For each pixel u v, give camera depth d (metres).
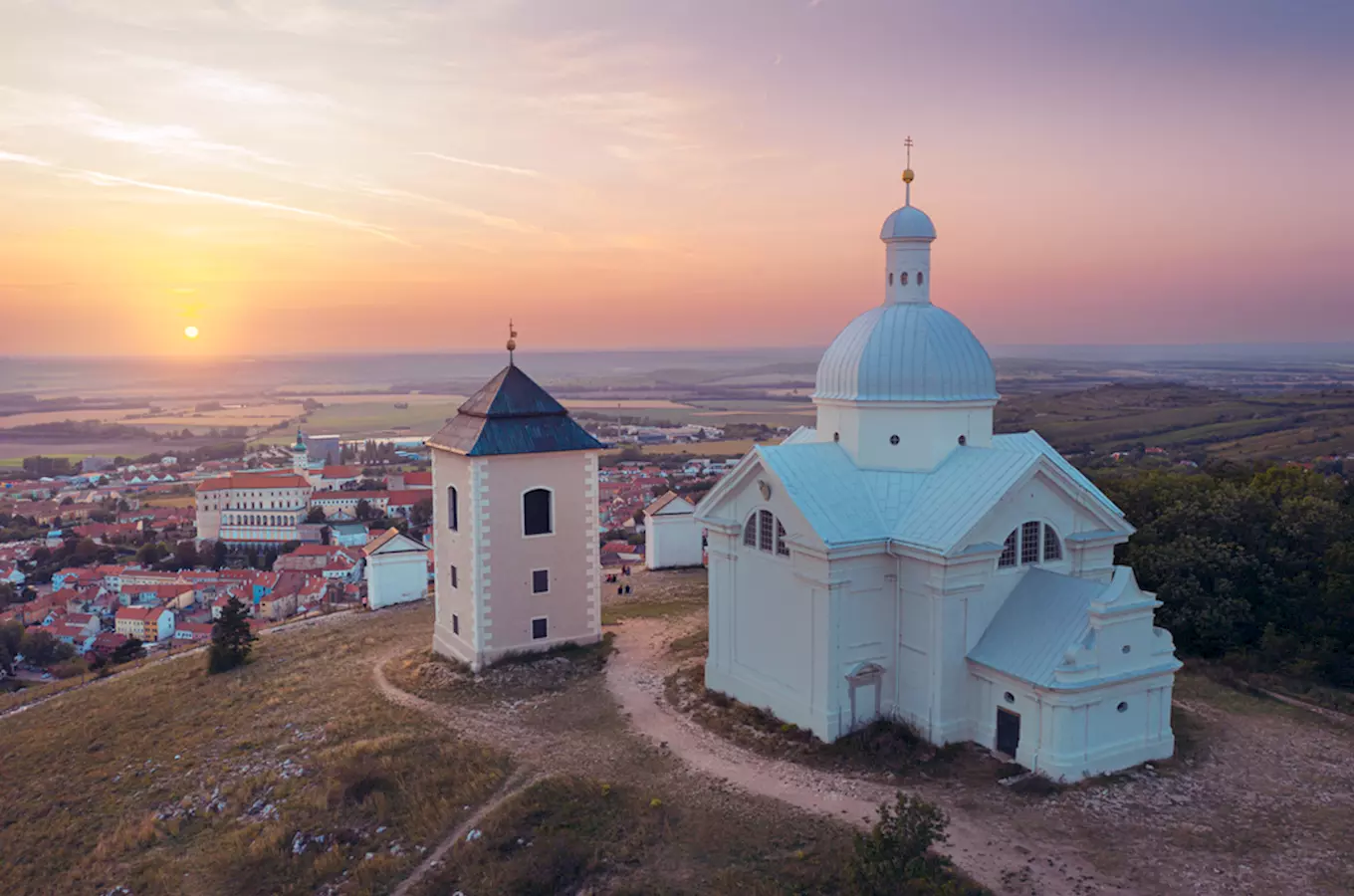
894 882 22.98
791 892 25.78
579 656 47.41
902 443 38.12
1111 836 28.27
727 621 40.69
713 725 37.75
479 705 41.59
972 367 38.16
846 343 39.62
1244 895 25.34
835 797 31.09
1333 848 27.70
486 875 27.66
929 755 33.66
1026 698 32.47
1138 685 32.81
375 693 44.59
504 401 47.53
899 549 35.03
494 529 46.31
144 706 47.50
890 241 39.94
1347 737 36.06
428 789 33.31
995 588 35.09
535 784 32.66
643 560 102.88
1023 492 35.59
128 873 30.72
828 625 34.66
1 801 38.09
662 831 29.44
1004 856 27.17
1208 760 33.72
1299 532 51.31
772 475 36.84
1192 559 49.84
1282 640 44.88
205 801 35.09
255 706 44.56
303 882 28.92
